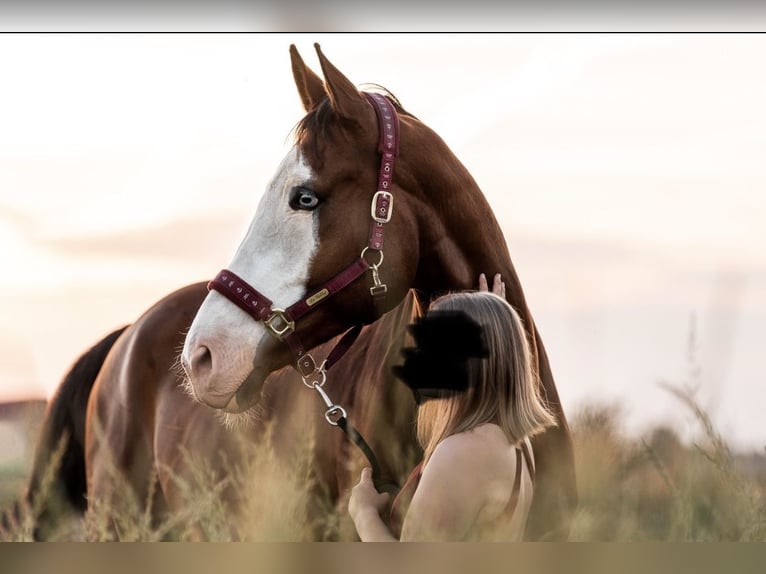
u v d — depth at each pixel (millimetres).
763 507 4828
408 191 5137
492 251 5328
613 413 6648
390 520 4660
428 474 4227
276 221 5051
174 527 6703
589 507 5605
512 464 4281
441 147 5289
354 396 5652
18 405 8180
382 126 5121
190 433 6641
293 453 5770
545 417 4445
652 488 5957
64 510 7535
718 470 4957
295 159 5086
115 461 7238
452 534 4172
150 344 7328
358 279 5047
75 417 7930
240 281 5008
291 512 5457
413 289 5422
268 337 4988
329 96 5098
